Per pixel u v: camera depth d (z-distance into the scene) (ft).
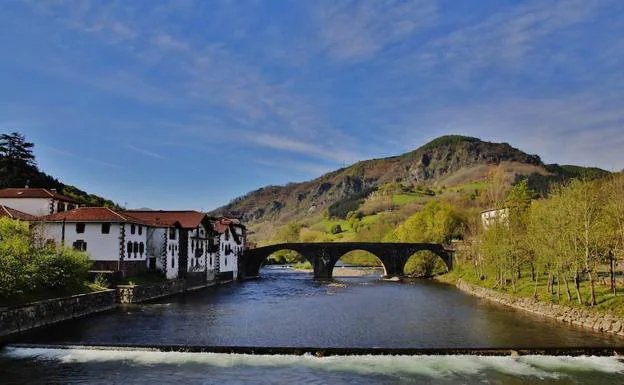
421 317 189.26
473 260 340.59
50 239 220.64
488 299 252.83
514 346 135.33
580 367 117.80
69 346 132.05
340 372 114.42
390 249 431.43
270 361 122.72
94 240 233.14
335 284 357.20
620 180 209.77
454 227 471.21
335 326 169.27
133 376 110.32
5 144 416.87
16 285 153.48
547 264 197.88
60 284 176.24
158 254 267.18
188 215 313.12
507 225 256.93
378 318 187.62
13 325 145.07
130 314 188.96
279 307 218.59
